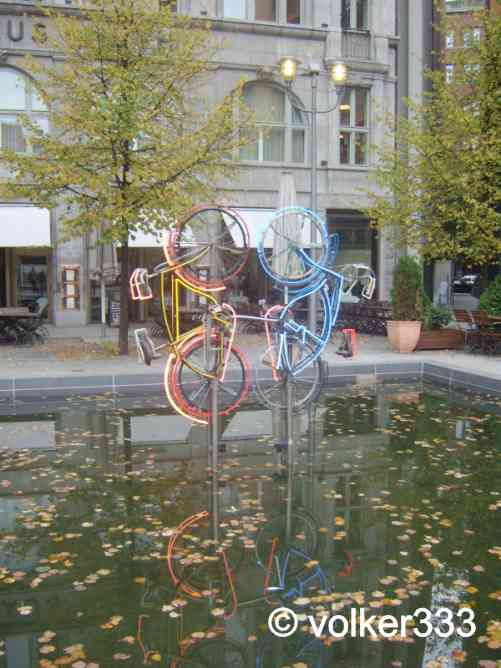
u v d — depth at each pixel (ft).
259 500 19.54
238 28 67.67
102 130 40.16
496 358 44.50
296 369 25.38
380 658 11.65
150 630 12.53
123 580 14.48
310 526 17.57
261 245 24.97
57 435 26.66
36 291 69.82
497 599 13.70
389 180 53.42
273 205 70.18
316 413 30.89
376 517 18.22
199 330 22.91
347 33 72.23
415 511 18.71
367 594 13.91
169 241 22.15
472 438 26.45
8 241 59.52
